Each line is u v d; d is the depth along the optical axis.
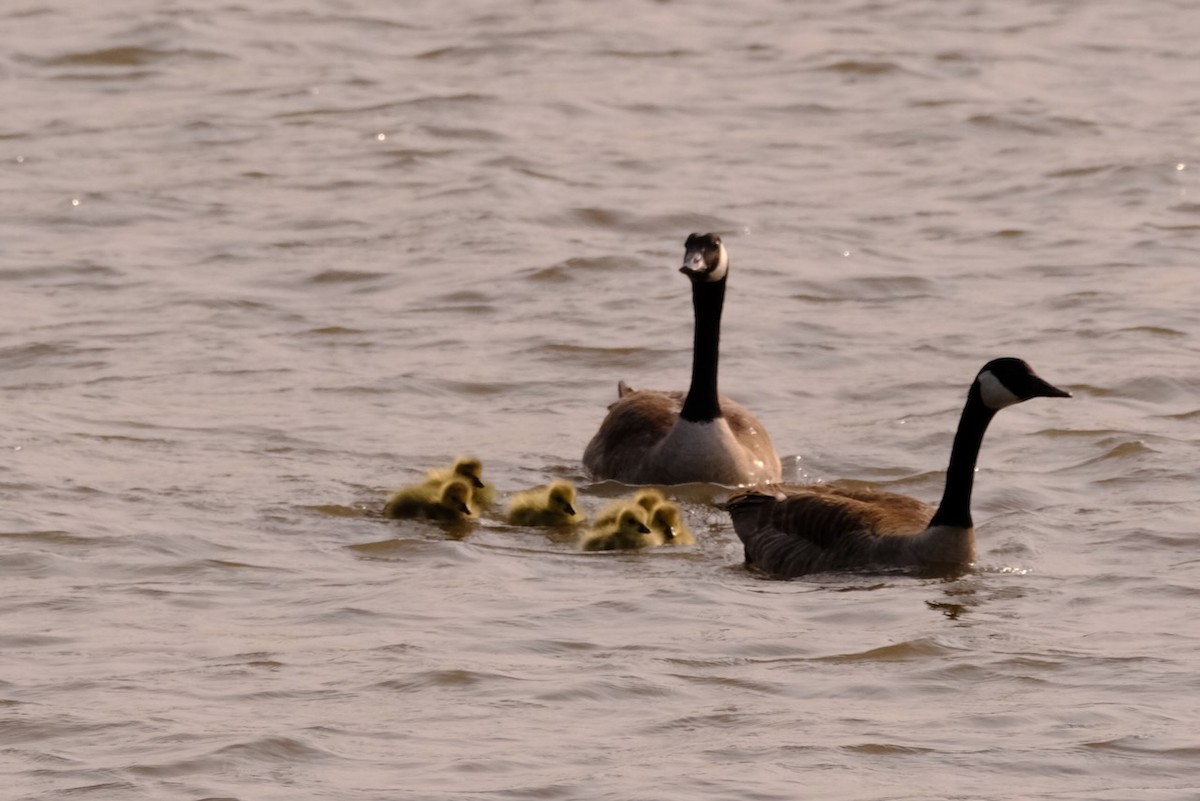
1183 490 17.00
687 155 31.44
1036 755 11.20
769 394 20.78
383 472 18.12
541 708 11.93
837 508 15.38
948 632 13.45
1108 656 12.88
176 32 39.00
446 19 41.47
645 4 43.19
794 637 13.38
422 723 11.66
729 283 24.98
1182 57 38.38
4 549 15.29
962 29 40.81
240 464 18.14
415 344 22.56
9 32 39.06
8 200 28.50
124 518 16.27
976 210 28.41
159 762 11.05
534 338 22.83
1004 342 22.27
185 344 22.31
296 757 11.13
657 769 10.96
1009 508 16.66
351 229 27.25
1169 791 10.69
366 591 14.40
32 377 20.98
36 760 11.12
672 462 17.97
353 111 33.78
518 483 18.14
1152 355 21.47
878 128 33.19
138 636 13.30
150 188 29.23
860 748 11.30
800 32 40.41
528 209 28.19
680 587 14.69
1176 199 28.64
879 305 24.03
